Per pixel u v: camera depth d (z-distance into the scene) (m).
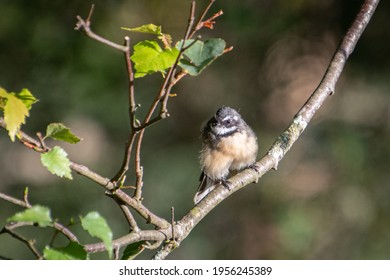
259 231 13.42
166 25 13.46
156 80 13.93
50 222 3.90
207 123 9.88
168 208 13.55
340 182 12.97
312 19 13.55
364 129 13.05
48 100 13.44
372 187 12.87
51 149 4.55
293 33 13.63
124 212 5.16
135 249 5.20
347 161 12.89
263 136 13.79
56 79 13.29
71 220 3.99
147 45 4.95
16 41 13.12
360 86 13.19
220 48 4.34
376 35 12.97
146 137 14.18
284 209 13.16
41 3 13.12
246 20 13.30
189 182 13.83
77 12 13.12
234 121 9.46
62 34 13.12
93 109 13.56
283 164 13.39
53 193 13.53
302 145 13.28
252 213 13.53
